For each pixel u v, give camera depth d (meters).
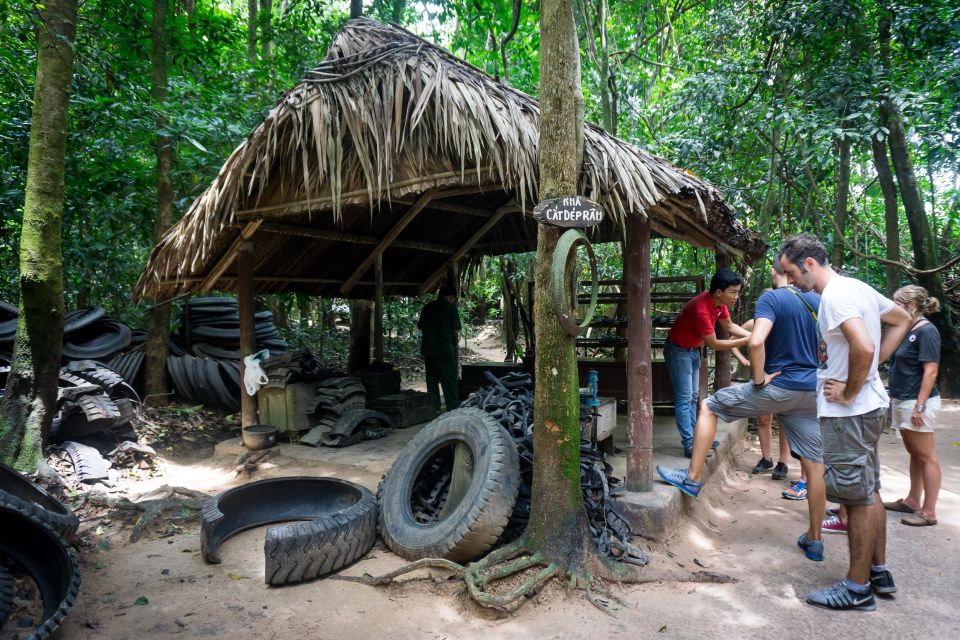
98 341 6.93
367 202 4.37
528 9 10.32
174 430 6.22
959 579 3.21
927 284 9.35
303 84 4.27
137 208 7.63
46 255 4.64
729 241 4.96
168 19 8.38
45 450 4.90
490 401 4.06
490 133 3.57
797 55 9.03
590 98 10.99
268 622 2.72
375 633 2.62
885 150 9.48
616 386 6.96
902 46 8.55
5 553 2.82
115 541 3.71
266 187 4.86
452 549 3.13
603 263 11.18
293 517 4.11
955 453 6.11
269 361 5.84
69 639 2.57
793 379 3.48
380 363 7.05
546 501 3.09
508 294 10.25
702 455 3.84
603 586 3.00
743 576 3.25
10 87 6.44
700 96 8.62
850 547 2.91
